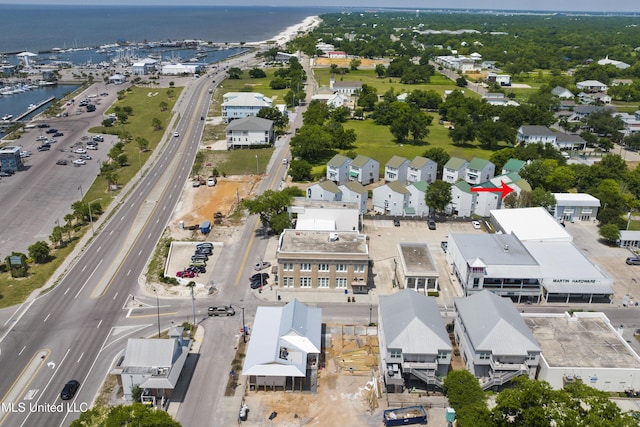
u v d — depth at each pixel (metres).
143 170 197.38
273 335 93.00
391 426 78.44
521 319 92.94
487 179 176.88
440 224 151.88
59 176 190.12
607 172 177.38
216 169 193.00
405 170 180.38
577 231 149.50
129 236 142.75
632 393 86.00
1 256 131.50
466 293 112.62
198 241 139.38
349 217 138.00
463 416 74.69
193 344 97.44
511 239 125.88
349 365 92.69
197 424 79.12
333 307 110.38
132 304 110.50
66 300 111.56
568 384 78.50
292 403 83.69
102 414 72.00
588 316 100.69
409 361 86.06
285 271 116.00
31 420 79.19
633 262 129.75
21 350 95.31
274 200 140.38
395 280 119.75
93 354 94.62
